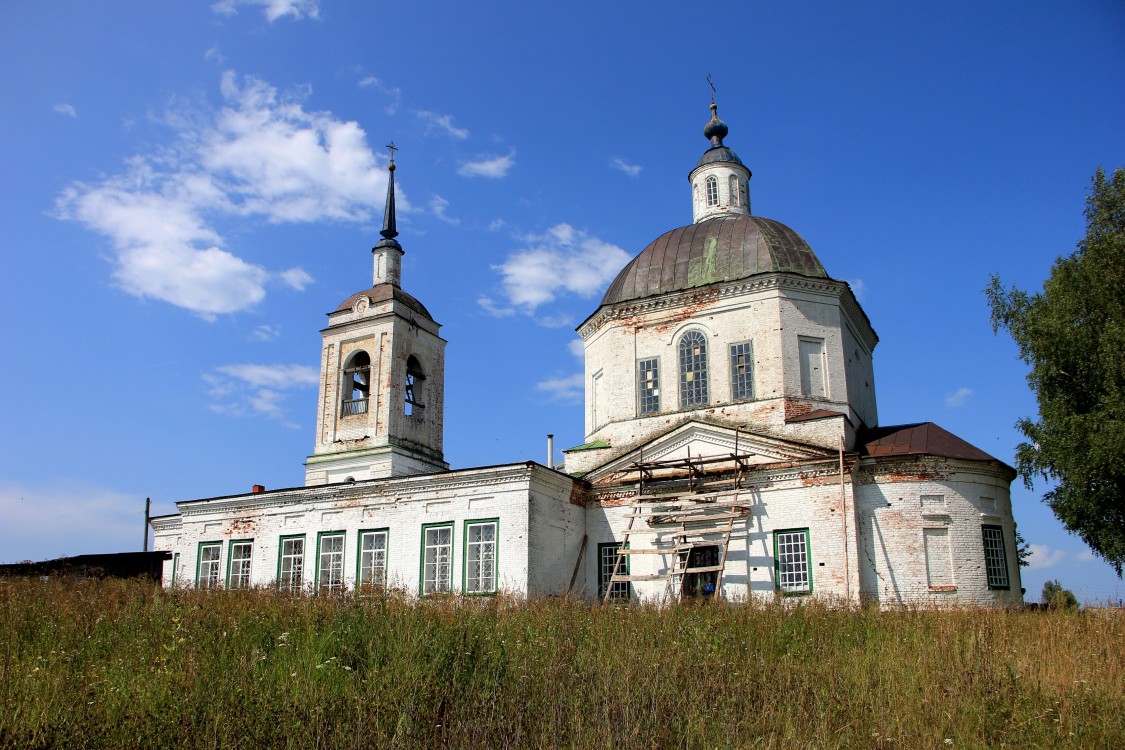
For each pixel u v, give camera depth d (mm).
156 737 8758
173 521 37125
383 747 8922
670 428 30172
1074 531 27141
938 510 25734
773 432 28797
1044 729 10930
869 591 25578
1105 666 13781
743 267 31203
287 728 9047
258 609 16266
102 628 14617
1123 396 25141
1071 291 27484
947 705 11688
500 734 9680
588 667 12188
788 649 14914
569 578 29016
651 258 33438
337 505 31734
